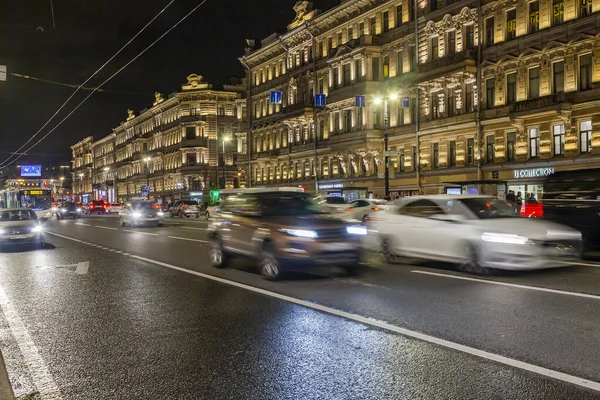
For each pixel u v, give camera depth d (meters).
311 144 47.47
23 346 6.15
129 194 97.06
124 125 98.12
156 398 4.48
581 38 25.89
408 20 37.12
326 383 4.71
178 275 11.32
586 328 6.37
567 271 10.91
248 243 11.11
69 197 143.12
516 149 29.70
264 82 57.16
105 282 10.65
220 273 11.47
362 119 40.66
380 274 10.89
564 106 26.30
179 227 28.95
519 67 29.31
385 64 39.69
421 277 10.39
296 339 6.14
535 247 9.83
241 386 4.69
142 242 19.80
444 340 5.99
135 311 7.88
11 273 12.30
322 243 9.87
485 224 10.55
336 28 44.47
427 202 12.06
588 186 13.85
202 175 72.88
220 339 6.22
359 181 42.09
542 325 6.55
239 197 12.05
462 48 32.75
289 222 10.31
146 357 5.62
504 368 5.03
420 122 36.06
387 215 12.78
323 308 7.74
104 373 5.15
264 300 8.44
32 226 18.73
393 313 7.33
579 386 4.54
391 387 4.58
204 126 73.81
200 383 4.80
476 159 32.03
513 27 29.97
